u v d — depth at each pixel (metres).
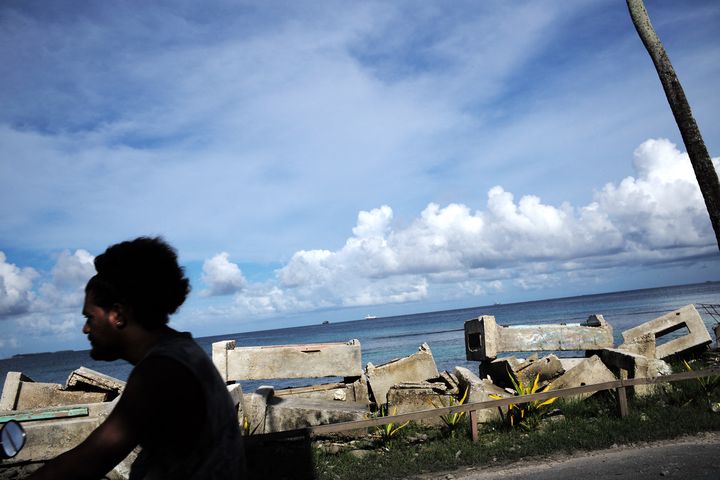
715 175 7.73
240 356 9.13
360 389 9.33
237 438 1.50
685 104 7.98
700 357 11.16
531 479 5.82
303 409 7.91
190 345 1.45
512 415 8.01
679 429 7.02
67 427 6.46
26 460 6.31
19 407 7.99
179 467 1.32
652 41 8.27
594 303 155.50
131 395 1.27
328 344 9.72
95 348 1.50
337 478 6.43
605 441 6.89
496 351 10.09
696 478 5.25
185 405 1.31
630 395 8.60
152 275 1.47
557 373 9.48
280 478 6.50
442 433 7.87
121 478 5.80
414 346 58.69
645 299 138.25
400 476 6.38
